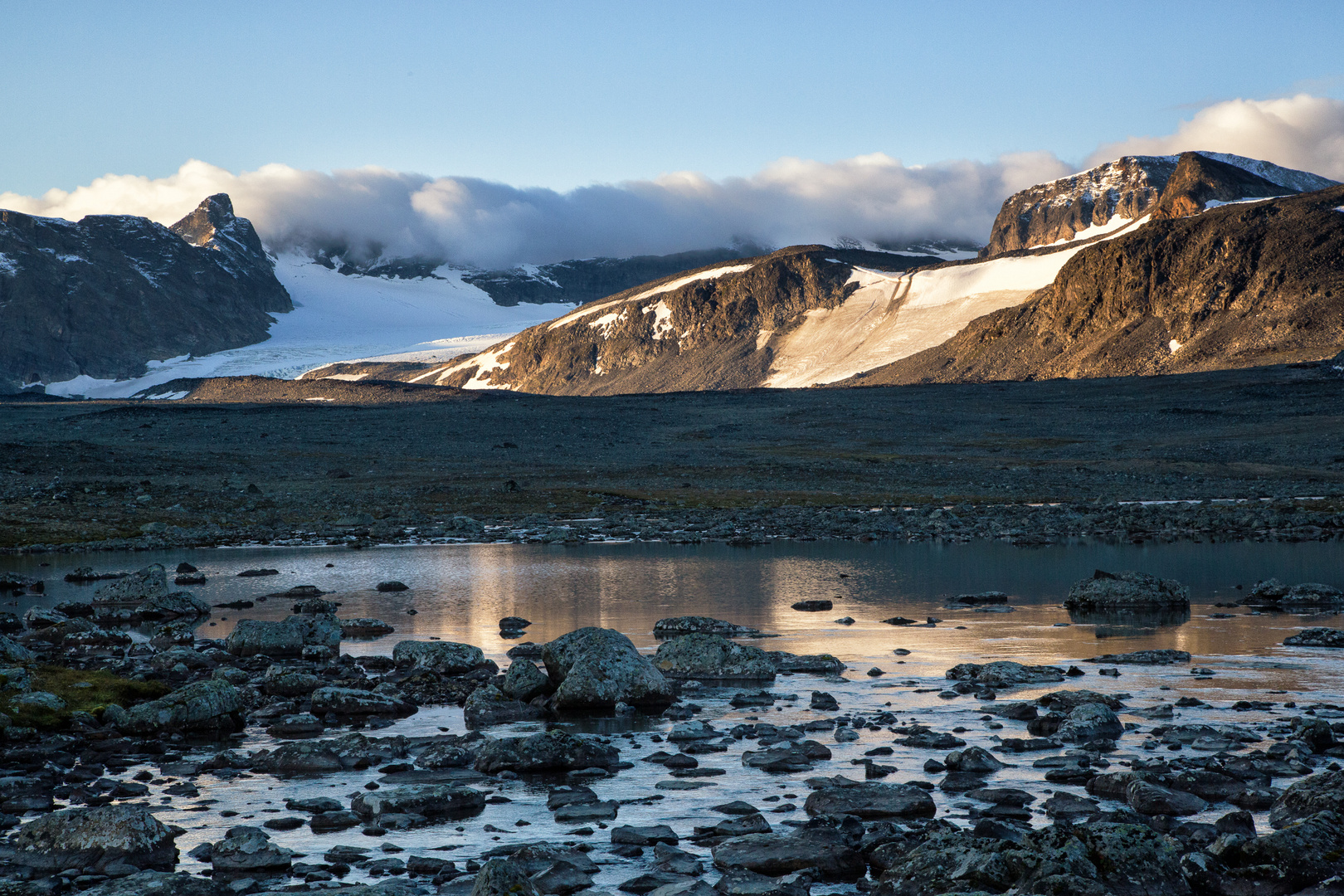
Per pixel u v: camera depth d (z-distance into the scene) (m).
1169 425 173.00
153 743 17.53
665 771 15.75
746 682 22.78
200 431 153.50
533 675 21.31
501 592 38.78
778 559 50.09
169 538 63.41
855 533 63.62
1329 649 25.80
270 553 55.44
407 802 13.88
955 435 170.12
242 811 14.01
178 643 27.92
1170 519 68.00
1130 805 13.19
